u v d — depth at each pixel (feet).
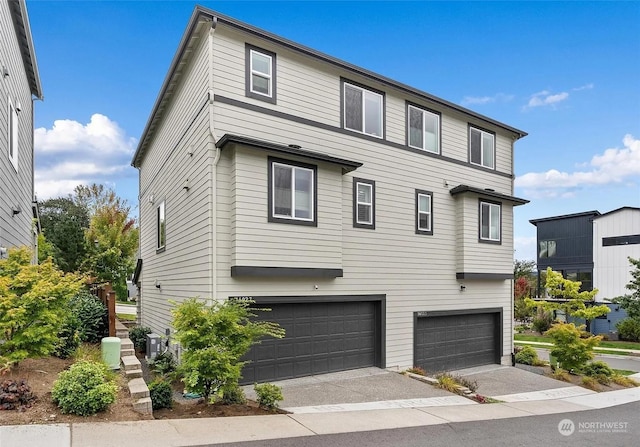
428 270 41.91
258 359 31.17
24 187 40.37
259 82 32.19
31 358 22.43
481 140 48.49
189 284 33.63
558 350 45.32
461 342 45.14
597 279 88.63
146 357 36.86
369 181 38.06
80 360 22.43
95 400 18.40
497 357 48.11
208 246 29.40
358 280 36.60
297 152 31.40
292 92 33.78
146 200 54.29
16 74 34.68
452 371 43.39
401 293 39.58
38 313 20.74
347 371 35.78
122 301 85.51
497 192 48.93
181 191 36.81
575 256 92.84
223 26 30.25
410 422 23.22
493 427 23.49
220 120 30.07
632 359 60.70
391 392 30.55
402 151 40.70
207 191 29.89
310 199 32.89
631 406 32.50
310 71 34.99
